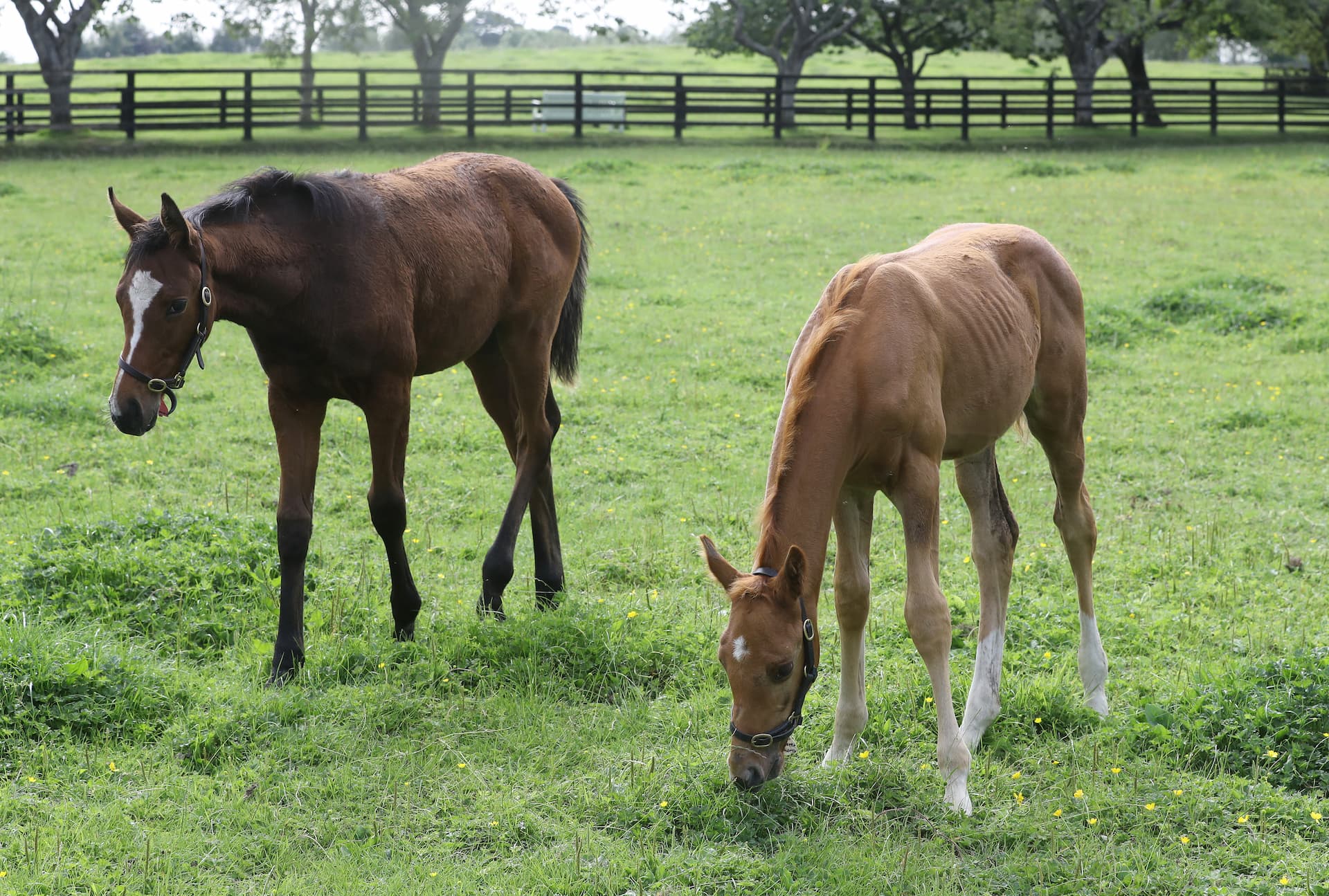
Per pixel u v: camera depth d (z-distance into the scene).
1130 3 29.33
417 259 4.90
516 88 26.53
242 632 5.01
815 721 4.43
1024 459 7.57
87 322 10.41
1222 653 4.88
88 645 4.47
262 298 4.49
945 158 23.89
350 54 50.22
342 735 4.22
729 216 16.52
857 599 3.99
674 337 10.45
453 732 4.30
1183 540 6.20
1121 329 10.41
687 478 7.17
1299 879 3.42
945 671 3.84
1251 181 20.02
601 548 6.14
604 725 4.37
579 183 19.92
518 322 5.55
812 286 12.54
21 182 18.62
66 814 3.66
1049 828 3.72
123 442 7.54
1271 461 7.42
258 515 6.41
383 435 4.82
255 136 26.11
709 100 27.33
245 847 3.61
